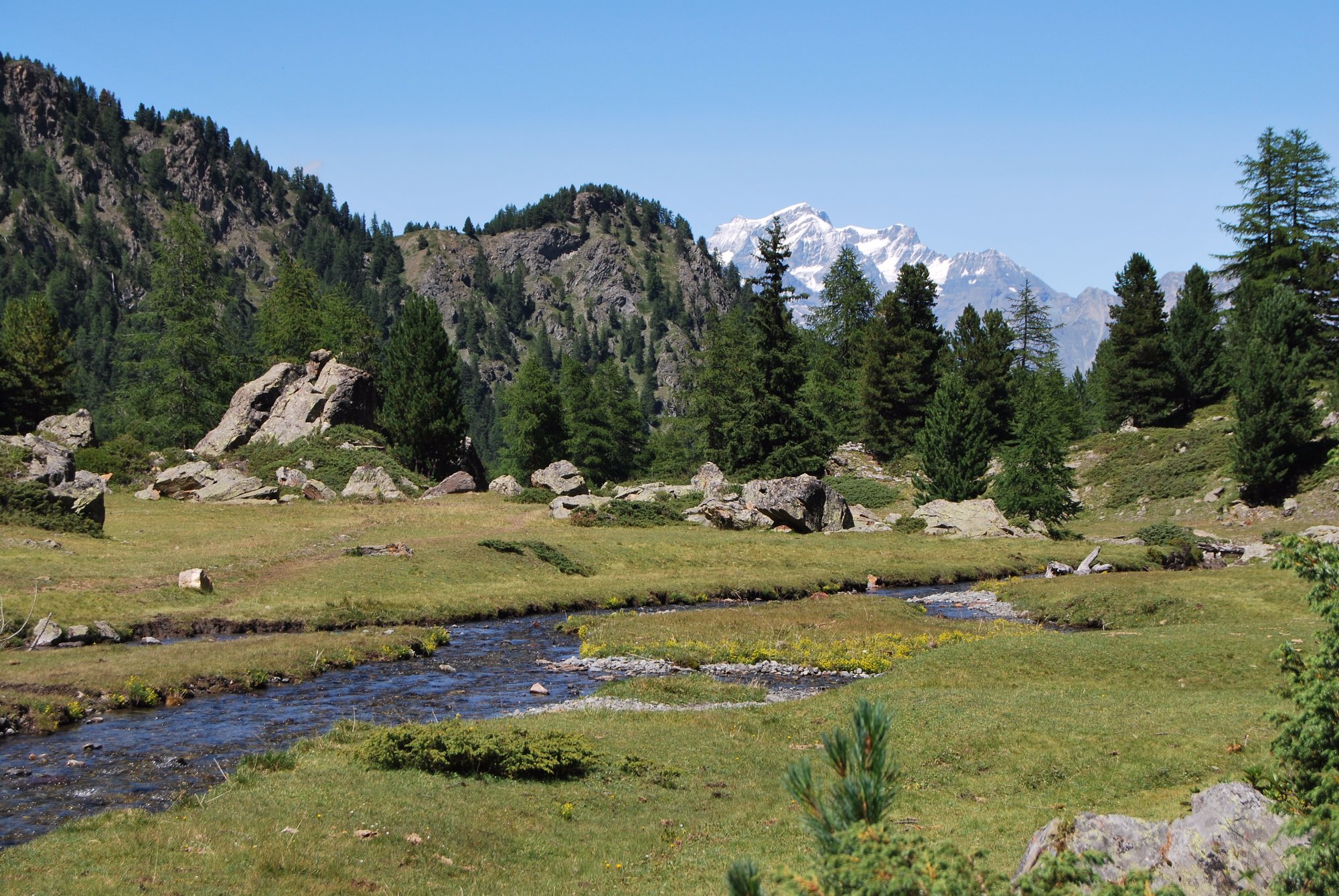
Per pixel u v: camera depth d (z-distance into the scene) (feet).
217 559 158.30
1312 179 323.57
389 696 96.07
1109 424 365.20
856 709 28.43
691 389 416.05
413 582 160.04
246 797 57.47
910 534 254.06
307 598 142.51
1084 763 64.90
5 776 64.85
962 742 70.90
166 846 47.96
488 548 183.93
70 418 273.54
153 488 239.91
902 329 375.86
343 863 47.78
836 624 138.41
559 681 106.22
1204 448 306.35
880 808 26.50
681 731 79.41
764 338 322.34
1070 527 283.59
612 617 144.97
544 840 54.29
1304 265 319.88
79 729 78.95
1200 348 351.05
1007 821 54.13
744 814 58.80
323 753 69.51
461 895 45.16
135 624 118.52
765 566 200.85
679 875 48.44
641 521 244.01
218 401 363.15
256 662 102.83
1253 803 32.83
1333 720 36.70
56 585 130.41
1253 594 142.51
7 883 42.24
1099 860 25.72
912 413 370.12
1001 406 367.45
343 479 264.11
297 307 391.86
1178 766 62.49
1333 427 259.60
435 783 63.16
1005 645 108.88
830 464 356.59
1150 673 96.84
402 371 298.76
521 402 384.47
